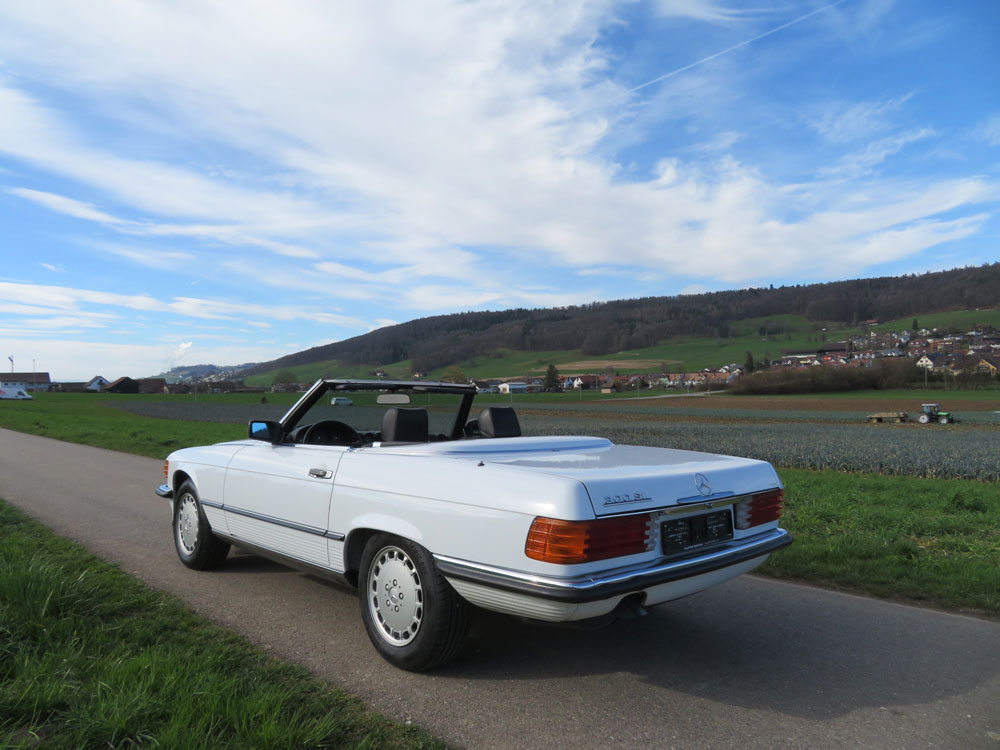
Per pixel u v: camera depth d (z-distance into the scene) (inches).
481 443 153.0
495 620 169.8
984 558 246.2
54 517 296.4
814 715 119.0
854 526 304.5
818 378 4119.1
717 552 135.1
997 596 193.8
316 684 126.0
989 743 109.2
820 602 191.3
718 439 1120.8
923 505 394.9
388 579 140.3
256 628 157.6
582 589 109.7
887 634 163.9
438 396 194.4
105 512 310.3
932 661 146.1
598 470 126.7
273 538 174.1
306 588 191.8
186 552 212.8
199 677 119.6
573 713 118.0
